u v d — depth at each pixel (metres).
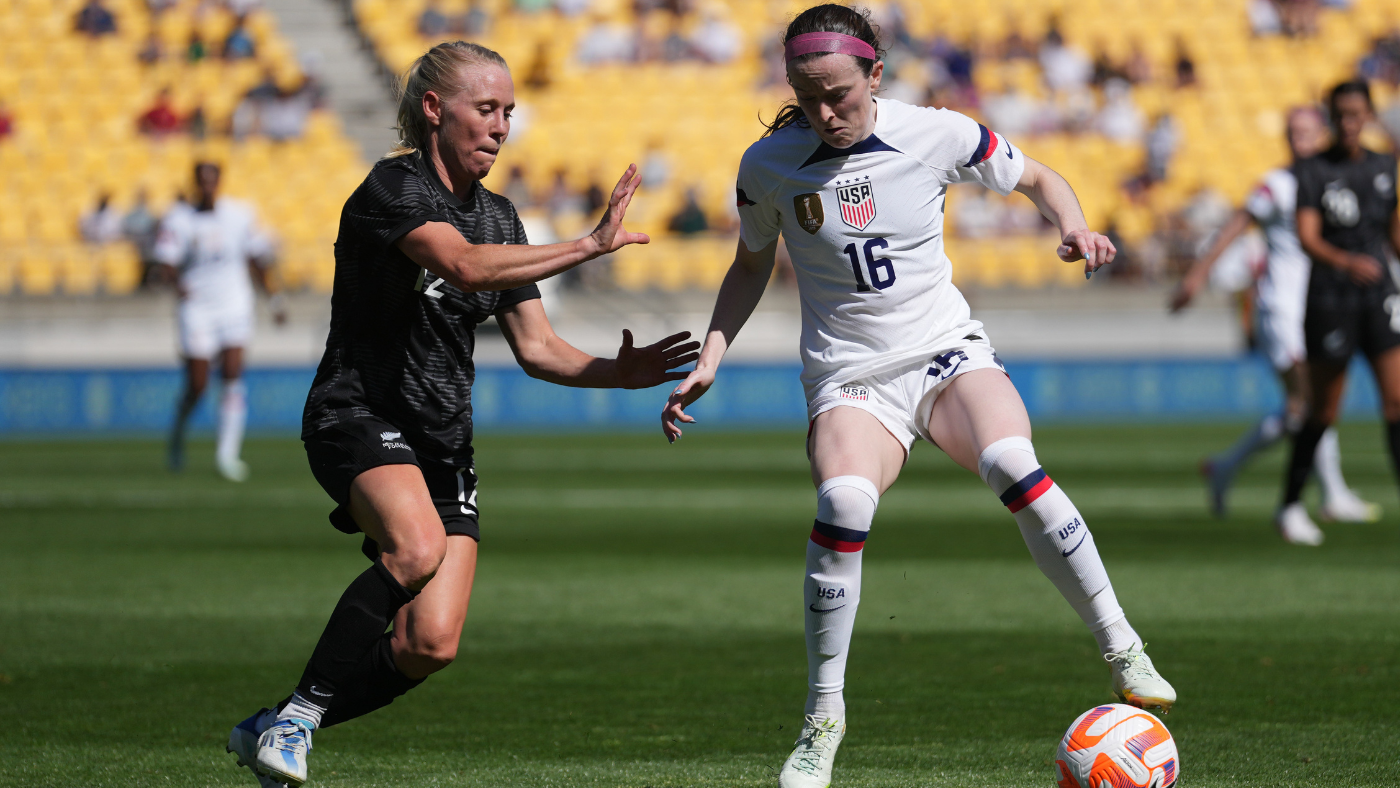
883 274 13.16
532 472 49.44
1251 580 25.36
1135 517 35.69
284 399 71.69
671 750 14.27
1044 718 15.50
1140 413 76.12
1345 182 27.98
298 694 12.04
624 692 17.03
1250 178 90.25
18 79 88.19
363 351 12.59
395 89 13.09
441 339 12.74
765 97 90.94
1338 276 28.61
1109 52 96.56
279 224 82.56
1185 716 15.34
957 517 36.50
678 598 24.23
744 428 73.31
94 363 74.38
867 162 13.00
